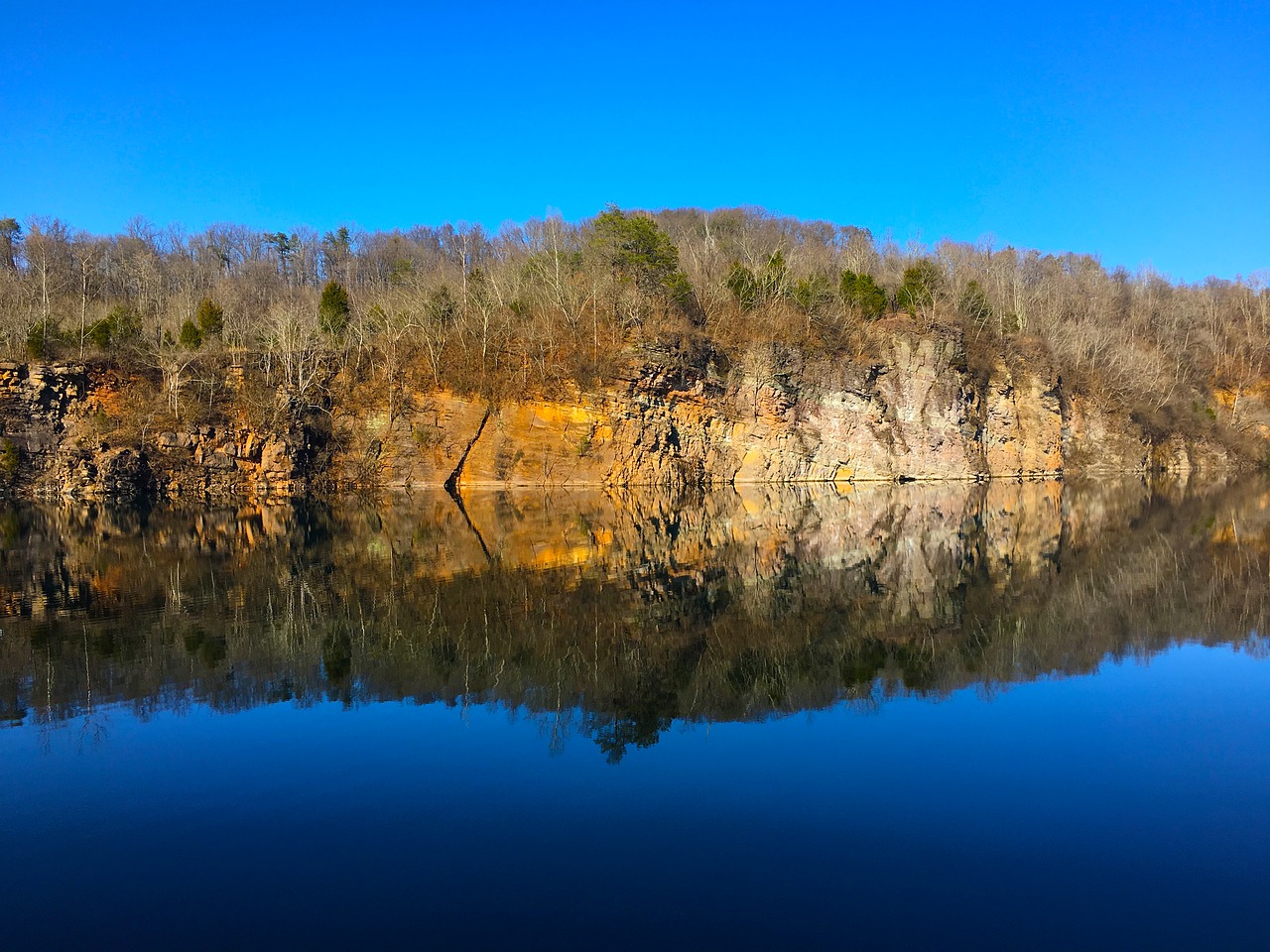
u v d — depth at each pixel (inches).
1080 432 3363.7
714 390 2741.1
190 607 858.1
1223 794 426.9
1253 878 349.1
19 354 2463.1
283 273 4485.7
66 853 367.2
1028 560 1181.7
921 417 2878.9
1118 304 4584.2
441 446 2588.6
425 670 639.8
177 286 3695.9
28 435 2348.7
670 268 2810.0
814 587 984.3
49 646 705.6
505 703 566.6
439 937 305.6
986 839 381.7
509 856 363.3
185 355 2506.2
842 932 309.3
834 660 678.5
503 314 2802.7
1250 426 3715.6
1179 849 372.5
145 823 394.6
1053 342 3405.5
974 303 3191.4
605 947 299.1
